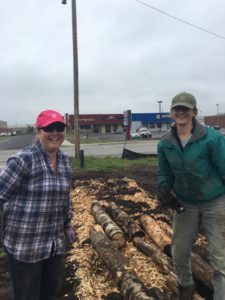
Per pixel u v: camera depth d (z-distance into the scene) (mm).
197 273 2051
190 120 1747
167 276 2080
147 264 2287
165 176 1871
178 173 1780
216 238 1778
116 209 3139
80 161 7707
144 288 1848
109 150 14312
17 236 1468
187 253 1883
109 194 4375
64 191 1515
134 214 3418
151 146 16203
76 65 8961
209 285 1962
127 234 2729
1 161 11008
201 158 1728
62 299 2000
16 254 1473
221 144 1732
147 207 3695
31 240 1468
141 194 4199
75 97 8992
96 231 2682
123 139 23406
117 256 2219
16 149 16922
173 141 1768
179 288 1925
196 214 1834
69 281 2184
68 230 1650
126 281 1919
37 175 1456
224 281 1745
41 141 1485
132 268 2174
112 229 2641
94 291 2037
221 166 1737
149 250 2369
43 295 1629
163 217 3285
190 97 1725
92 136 29688
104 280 2168
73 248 2600
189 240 1870
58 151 1550
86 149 14875
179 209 1817
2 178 1436
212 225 1789
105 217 2939
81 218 3289
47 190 1463
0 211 1485
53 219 1502
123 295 1903
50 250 1502
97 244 2438
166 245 2396
